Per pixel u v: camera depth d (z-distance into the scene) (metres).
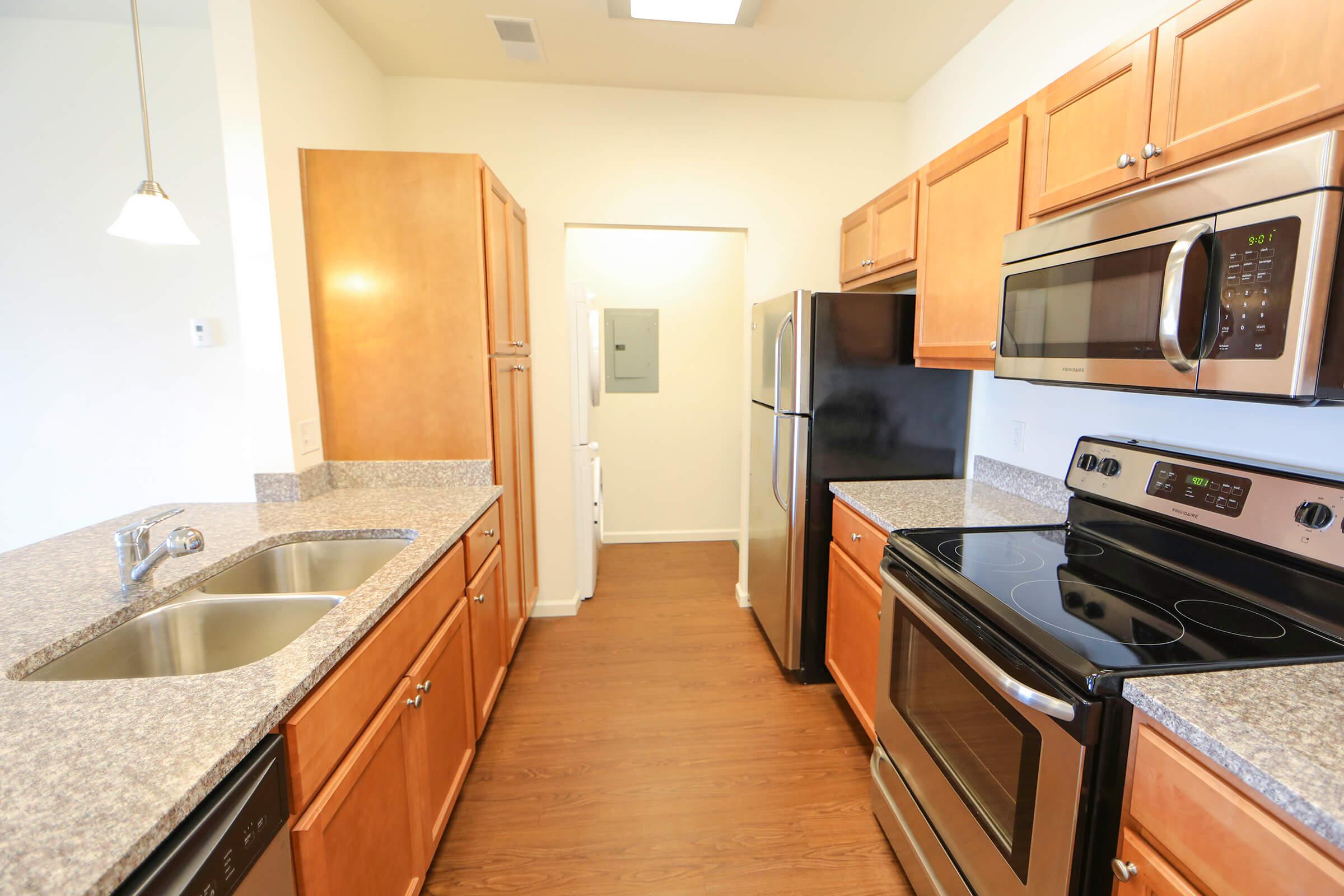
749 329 2.94
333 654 0.94
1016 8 2.03
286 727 0.84
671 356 4.11
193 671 1.21
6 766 0.67
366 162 1.98
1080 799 0.91
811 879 1.52
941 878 1.32
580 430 3.11
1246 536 1.14
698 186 2.81
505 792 1.81
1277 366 0.84
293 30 1.89
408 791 1.29
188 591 1.25
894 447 2.30
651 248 4.00
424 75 2.62
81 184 2.26
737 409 4.20
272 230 1.78
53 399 2.35
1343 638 0.98
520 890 1.48
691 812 1.74
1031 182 1.45
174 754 0.69
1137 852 0.86
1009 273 1.46
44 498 2.40
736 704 2.27
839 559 2.12
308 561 1.62
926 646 1.41
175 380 2.38
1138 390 1.09
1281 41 0.88
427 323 2.06
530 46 2.34
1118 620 1.07
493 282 2.12
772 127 2.82
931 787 1.38
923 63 2.48
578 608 3.14
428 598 1.43
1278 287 0.83
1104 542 1.49
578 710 2.23
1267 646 0.97
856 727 2.14
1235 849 0.72
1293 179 0.81
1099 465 1.54
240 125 1.72
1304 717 0.78
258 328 1.82
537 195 2.75
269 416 1.86
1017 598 1.17
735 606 3.18
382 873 1.15
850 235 2.73
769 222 2.87
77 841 0.56
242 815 0.71
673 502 4.27
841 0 2.02
